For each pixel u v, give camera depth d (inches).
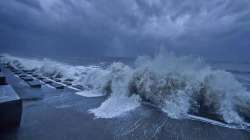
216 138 113.7
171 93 184.4
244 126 135.9
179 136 115.3
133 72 230.2
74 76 383.9
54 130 119.0
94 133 115.8
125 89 224.7
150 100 195.5
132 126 130.3
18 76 375.2
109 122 137.3
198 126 133.6
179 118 150.3
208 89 170.9
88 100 205.0
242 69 744.3
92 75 306.0
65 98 213.6
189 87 181.0
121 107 176.7
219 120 147.7
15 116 119.2
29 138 105.7
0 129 114.6
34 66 535.5
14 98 120.6
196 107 169.3
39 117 144.4
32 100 200.2
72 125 129.0
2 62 686.5
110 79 253.3
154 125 133.3
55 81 343.9
